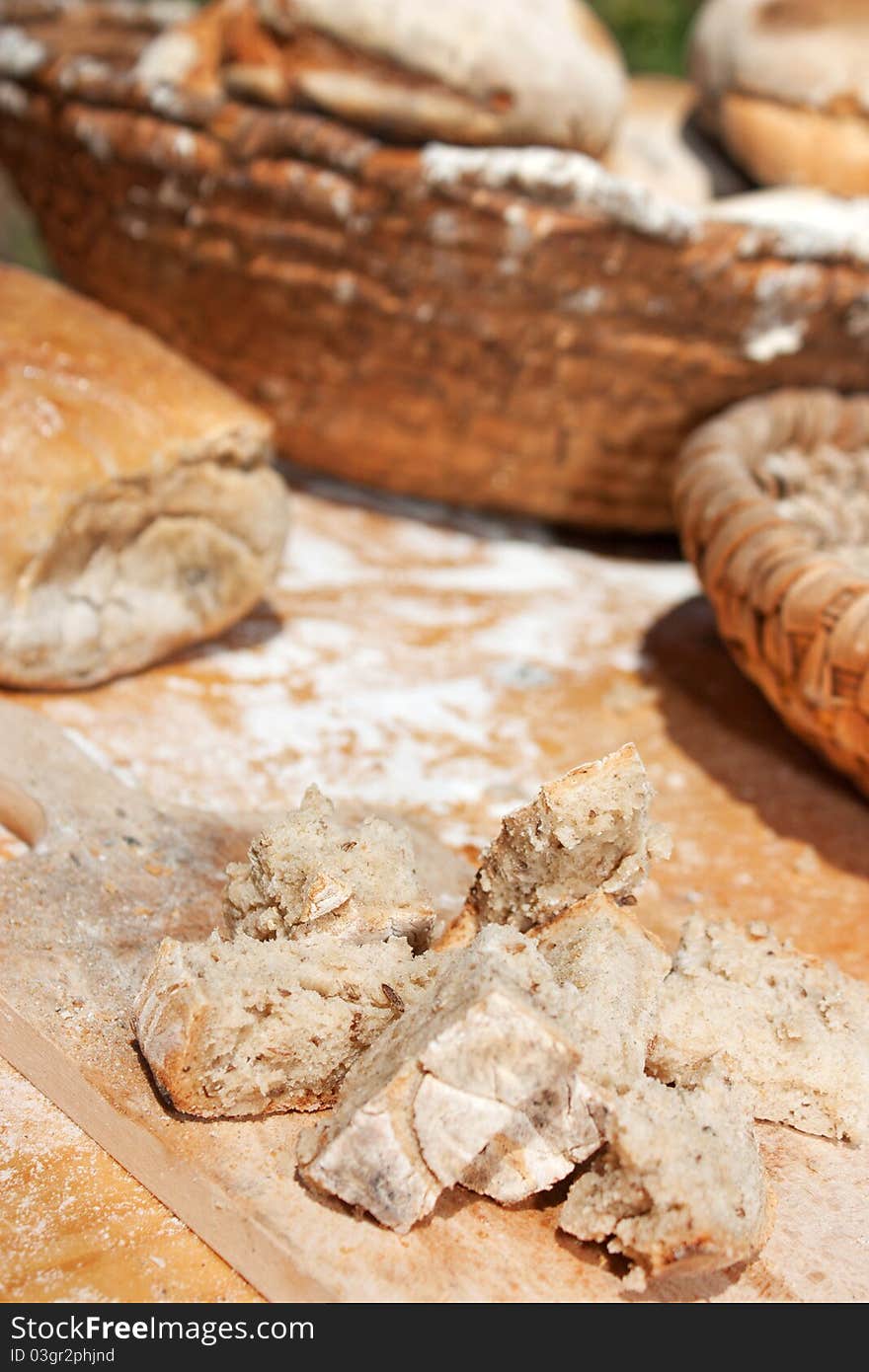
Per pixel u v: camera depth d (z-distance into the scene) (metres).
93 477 0.59
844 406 0.73
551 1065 0.42
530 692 0.67
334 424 0.77
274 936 0.47
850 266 0.69
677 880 0.57
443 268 0.69
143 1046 0.45
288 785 0.59
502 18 0.68
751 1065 0.47
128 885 0.51
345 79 0.69
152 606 0.62
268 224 0.72
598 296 0.69
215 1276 0.44
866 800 0.61
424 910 0.47
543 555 0.81
